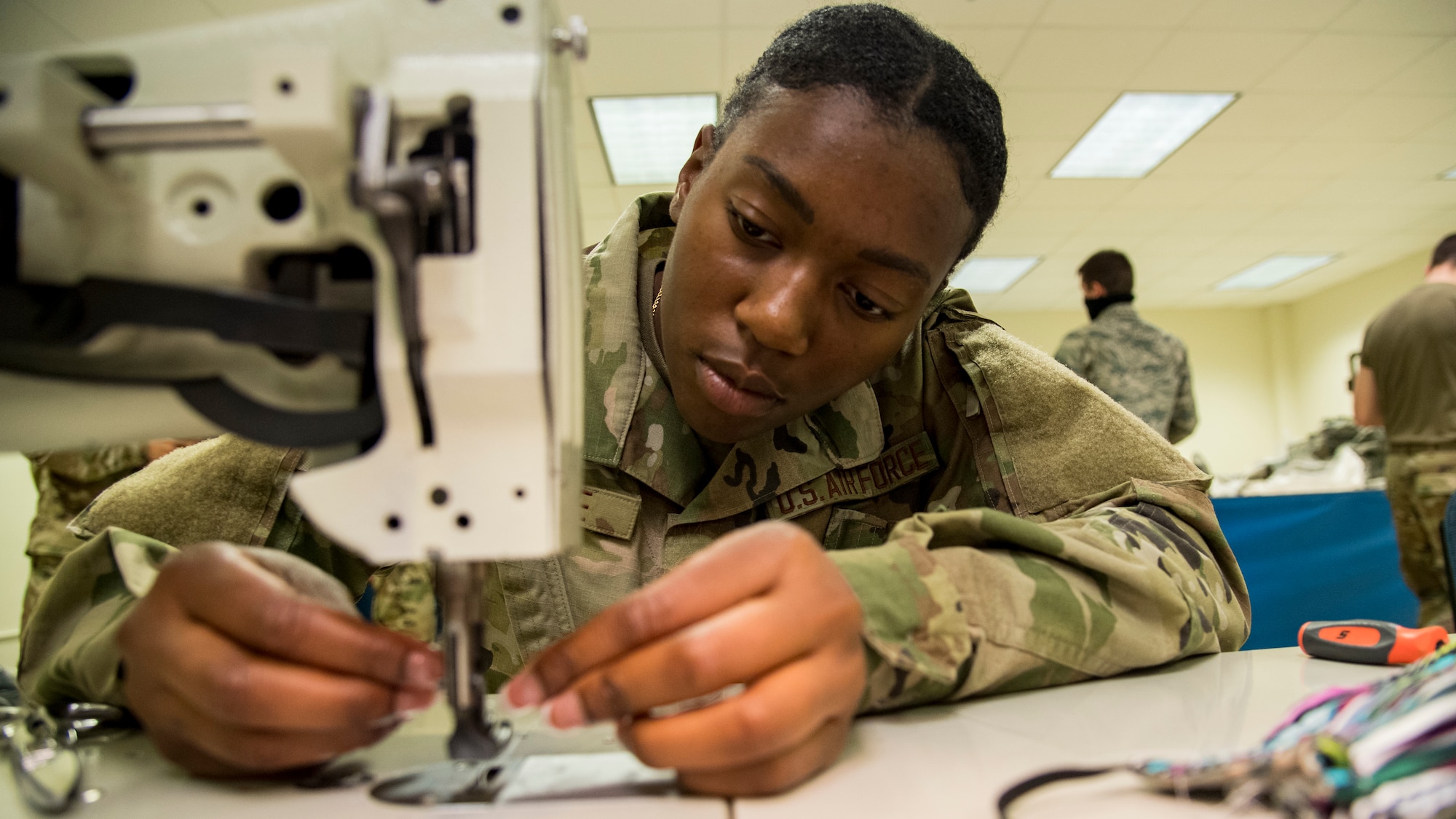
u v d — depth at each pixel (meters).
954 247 0.76
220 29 0.46
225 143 0.43
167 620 0.44
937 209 0.70
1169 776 0.39
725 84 3.67
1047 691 0.61
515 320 0.45
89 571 0.65
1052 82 3.80
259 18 0.47
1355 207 5.61
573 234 0.55
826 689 0.41
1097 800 0.39
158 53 0.45
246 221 0.45
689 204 0.78
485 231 0.45
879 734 0.51
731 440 0.87
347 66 0.46
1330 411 8.09
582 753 0.50
